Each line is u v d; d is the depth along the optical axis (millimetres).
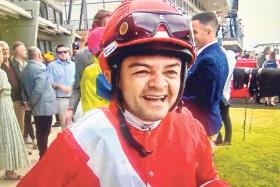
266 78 7062
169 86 812
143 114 810
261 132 6289
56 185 838
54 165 842
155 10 792
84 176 835
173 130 909
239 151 4977
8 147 4035
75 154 834
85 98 2420
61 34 20141
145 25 765
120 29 786
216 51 2459
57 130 6531
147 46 771
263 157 4738
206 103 2404
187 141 921
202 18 2451
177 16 805
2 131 4023
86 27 23406
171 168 890
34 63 4625
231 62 4500
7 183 4004
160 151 879
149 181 857
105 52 822
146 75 796
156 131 881
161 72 799
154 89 796
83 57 3115
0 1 10906
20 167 4105
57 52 5461
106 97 2365
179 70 829
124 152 846
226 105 5195
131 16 777
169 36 775
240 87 7141
